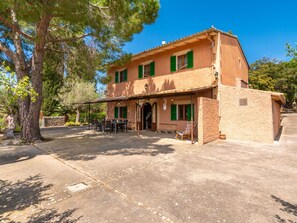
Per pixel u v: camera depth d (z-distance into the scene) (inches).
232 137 429.4
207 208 137.8
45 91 945.5
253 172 214.4
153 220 123.3
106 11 366.0
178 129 536.7
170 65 552.7
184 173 211.3
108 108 791.1
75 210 136.3
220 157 279.0
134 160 264.1
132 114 676.1
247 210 135.0
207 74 467.5
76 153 310.7
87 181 189.9
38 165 247.6
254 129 399.9
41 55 420.5
